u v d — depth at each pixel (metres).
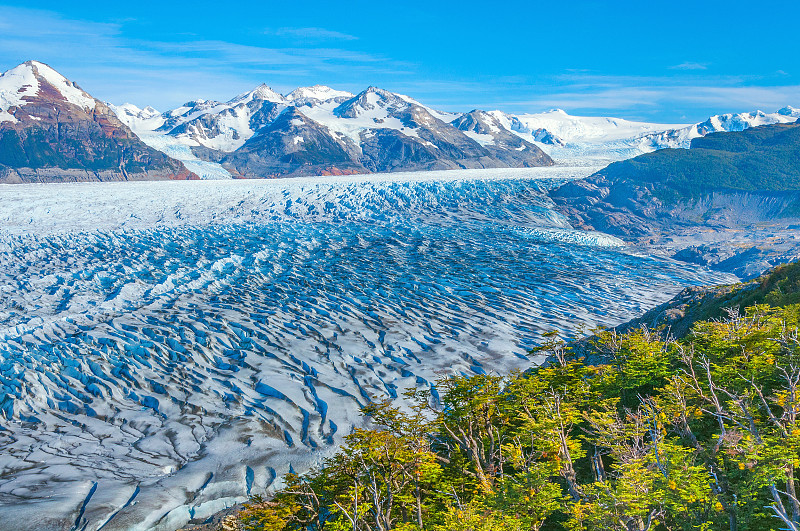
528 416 15.59
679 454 11.38
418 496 14.40
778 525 9.76
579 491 12.54
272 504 15.92
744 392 13.31
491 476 15.29
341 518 14.19
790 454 9.53
